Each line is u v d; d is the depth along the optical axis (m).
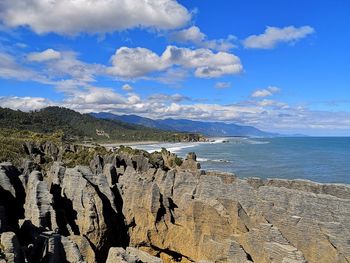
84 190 38.75
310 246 29.73
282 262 26.33
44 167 66.94
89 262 34.06
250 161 167.62
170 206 40.81
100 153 90.38
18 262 25.55
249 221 34.44
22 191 41.56
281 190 33.66
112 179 46.34
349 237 28.31
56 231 33.81
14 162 77.06
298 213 31.86
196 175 44.41
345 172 121.81
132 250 29.33
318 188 35.78
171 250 38.16
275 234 29.33
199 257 34.50
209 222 36.06
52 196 36.03
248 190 35.91
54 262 27.38
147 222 39.34
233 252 29.62
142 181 40.97
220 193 38.06
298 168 135.62
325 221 30.05
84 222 37.50
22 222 34.34
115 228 39.97
